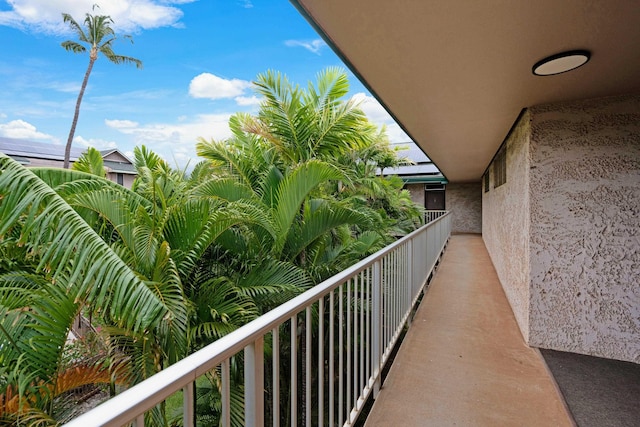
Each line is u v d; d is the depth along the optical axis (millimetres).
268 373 3059
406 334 3070
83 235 1787
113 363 2395
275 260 3400
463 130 3850
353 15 1618
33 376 2064
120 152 16719
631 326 2516
